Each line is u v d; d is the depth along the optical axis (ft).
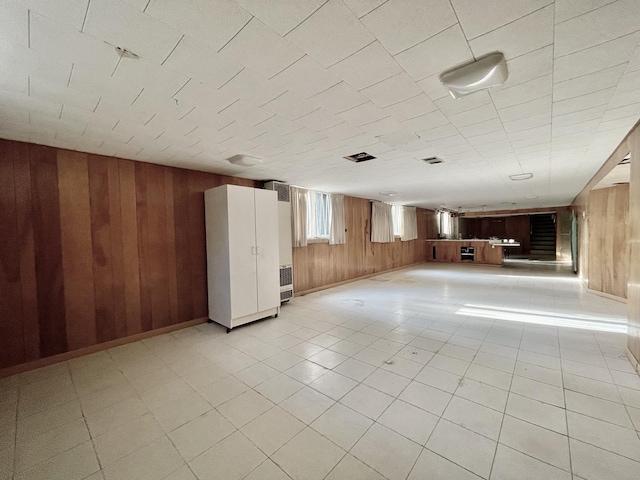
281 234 16.26
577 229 25.89
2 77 5.56
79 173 10.36
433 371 8.54
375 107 7.26
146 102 6.77
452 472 4.95
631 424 6.04
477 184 18.94
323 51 4.99
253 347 10.66
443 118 8.01
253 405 7.08
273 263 14.20
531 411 6.56
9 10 3.85
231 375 8.59
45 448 5.77
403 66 5.49
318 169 14.06
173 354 10.17
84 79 5.73
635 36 4.60
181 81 5.90
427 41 4.75
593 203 18.15
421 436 5.86
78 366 9.39
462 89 5.92
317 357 9.71
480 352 9.81
